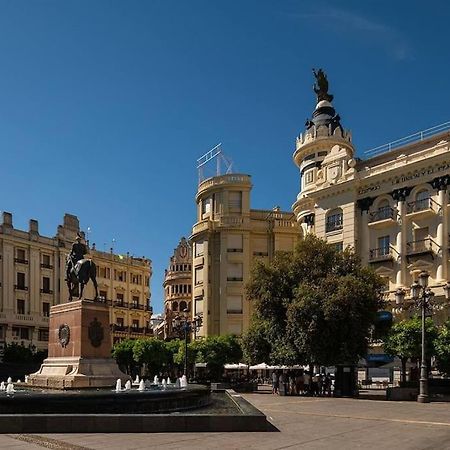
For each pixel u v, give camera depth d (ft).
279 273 126.62
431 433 53.62
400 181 151.33
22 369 200.44
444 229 139.54
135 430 49.73
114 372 85.15
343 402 96.89
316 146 188.65
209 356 168.55
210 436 48.06
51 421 48.83
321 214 168.25
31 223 238.68
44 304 237.86
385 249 152.66
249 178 207.72
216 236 205.77
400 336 116.26
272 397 112.98
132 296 292.40
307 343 114.83
